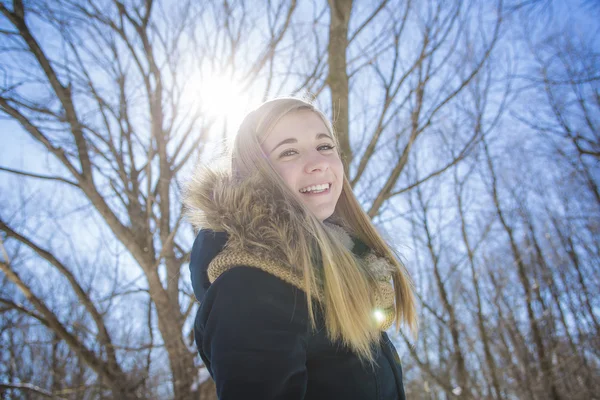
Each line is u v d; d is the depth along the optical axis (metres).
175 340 4.83
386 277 1.39
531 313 11.60
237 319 0.96
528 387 10.41
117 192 5.11
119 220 4.71
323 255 1.12
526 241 13.73
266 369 0.90
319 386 1.08
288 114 1.35
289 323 1.00
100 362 5.12
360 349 1.12
